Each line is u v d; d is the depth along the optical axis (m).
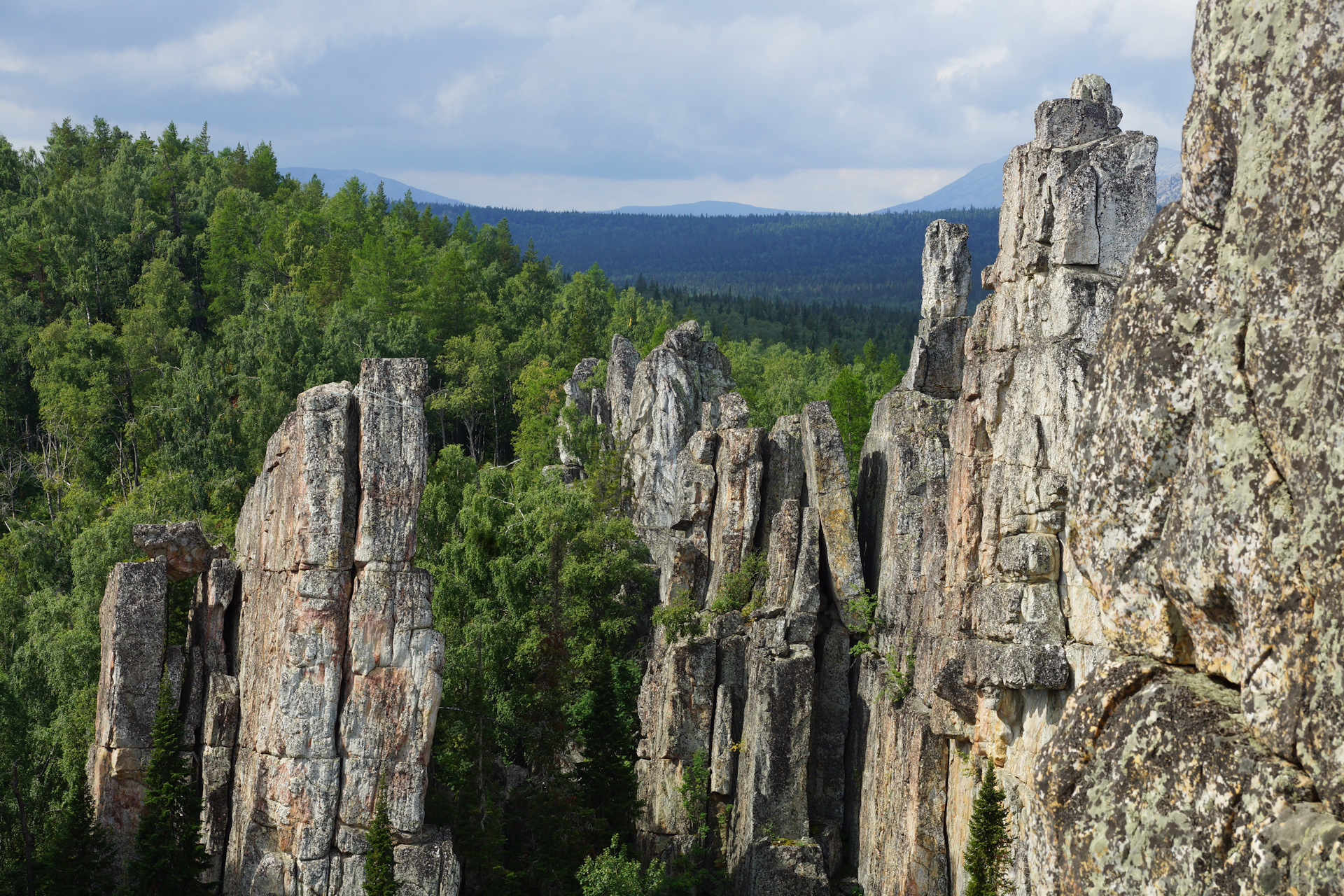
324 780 58.22
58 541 113.25
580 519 97.50
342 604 59.34
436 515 94.69
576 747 89.25
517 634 85.25
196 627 68.56
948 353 82.75
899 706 69.50
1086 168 45.41
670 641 86.31
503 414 177.00
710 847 82.31
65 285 196.12
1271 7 7.07
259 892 57.50
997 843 44.38
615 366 140.88
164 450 133.25
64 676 82.31
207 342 184.75
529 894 71.81
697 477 97.88
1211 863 6.52
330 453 59.59
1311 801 6.14
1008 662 41.34
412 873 58.25
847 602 81.44
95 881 58.81
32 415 165.75
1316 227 6.52
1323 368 6.28
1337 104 6.48
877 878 68.38
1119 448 7.97
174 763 60.44
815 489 84.81
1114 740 7.52
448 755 69.94
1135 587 7.93
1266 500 6.63
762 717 78.75
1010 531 45.19
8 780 75.50
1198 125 7.73
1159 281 7.83
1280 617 6.44
